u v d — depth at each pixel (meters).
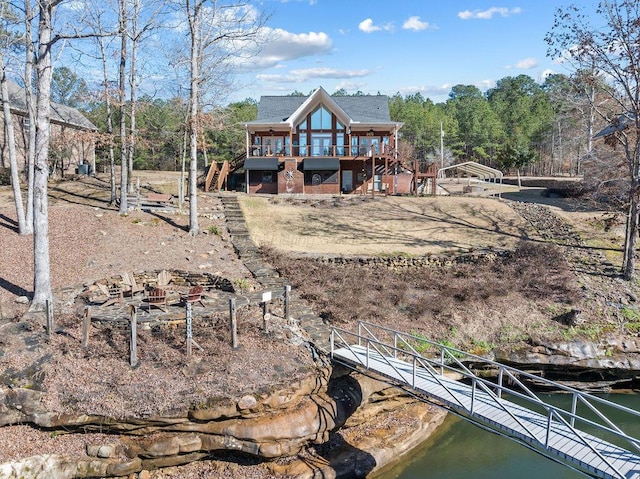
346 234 25.80
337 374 14.08
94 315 14.68
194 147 23.39
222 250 22.16
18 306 15.34
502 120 81.25
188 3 21.95
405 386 13.12
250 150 38.69
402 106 81.75
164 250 21.30
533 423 10.90
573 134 50.66
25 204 26.30
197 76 23.00
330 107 38.06
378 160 37.31
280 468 11.73
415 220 28.28
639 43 18.97
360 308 18.09
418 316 18.27
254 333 14.48
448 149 70.12
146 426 11.36
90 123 42.06
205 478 11.28
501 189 41.44
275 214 28.66
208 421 11.52
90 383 11.98
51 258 19.19
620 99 21.30
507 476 12.76
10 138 21.53
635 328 18.20
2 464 10.57
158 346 13.35
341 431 13.63
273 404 11.99
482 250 23.45
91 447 11.14
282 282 19.34
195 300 15.82
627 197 21.66
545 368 17.19
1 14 18.86
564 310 18.94
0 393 11.55
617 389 17.34
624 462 9.39
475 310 18.80
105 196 29.98
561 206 31.11
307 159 36.41
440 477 12.64
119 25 22.45
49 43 14.50
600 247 24.19
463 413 14.48
